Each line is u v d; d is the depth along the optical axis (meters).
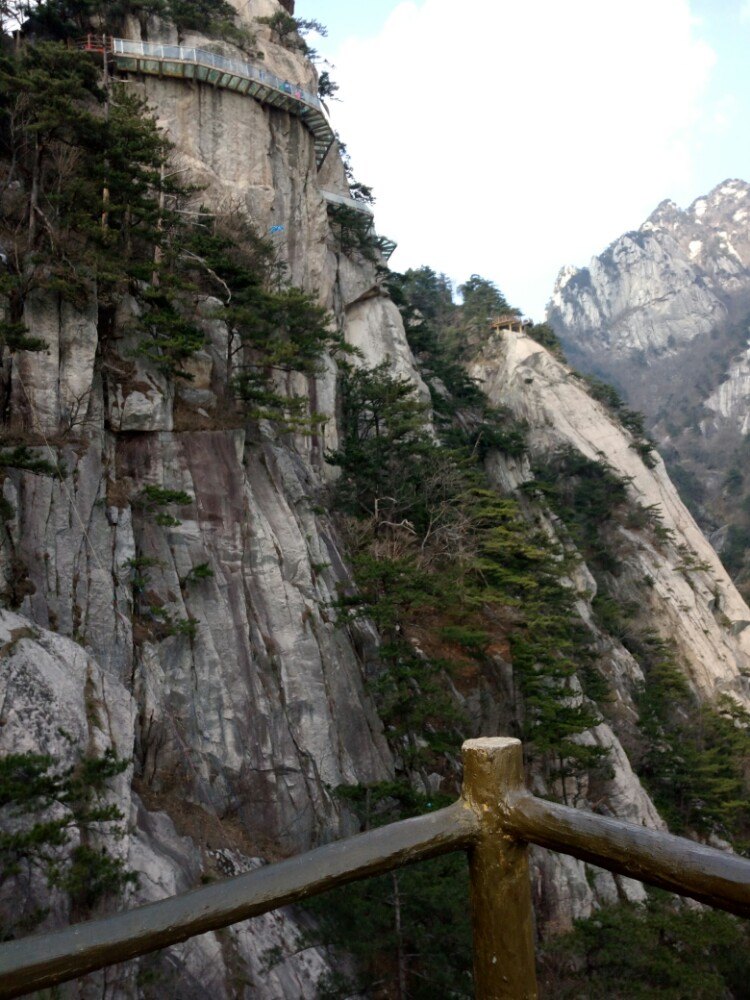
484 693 42.09
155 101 52.62
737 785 55.72
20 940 2.57
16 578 27.95
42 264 33.19
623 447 100.69
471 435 74.19
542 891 34.44
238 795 30.97
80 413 32.75
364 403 54.94
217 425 37.56
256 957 20.58
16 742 20.27
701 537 103.25
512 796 3.20
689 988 27.47
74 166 35.84
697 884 2.62
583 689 51.38
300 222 58.72
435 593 37.03
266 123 56.62
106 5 53.00
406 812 30.98
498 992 3.14
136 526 33.44
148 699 29.67
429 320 115.12
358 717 36.31
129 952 2.67
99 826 19.84
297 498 40.81
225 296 42.62
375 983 22.06
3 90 33.78
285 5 72.75
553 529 72.56
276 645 35.16
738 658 93.62
